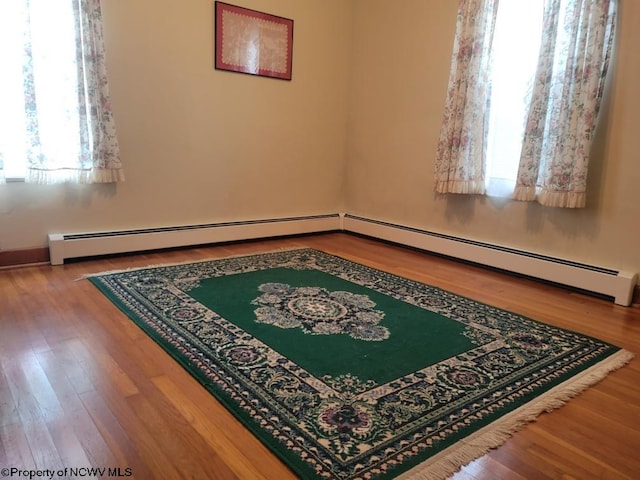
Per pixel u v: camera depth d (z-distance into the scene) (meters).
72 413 1.59
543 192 3.17
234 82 3.98
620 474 1.40
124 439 1.47
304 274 3.33
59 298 2.66
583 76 2.91
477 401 1.76
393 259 3.89
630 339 2.42
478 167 3.57
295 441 1.49
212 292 2.86
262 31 4.06
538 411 1.71
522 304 2.90
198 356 2.03
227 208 4.16
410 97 4.20
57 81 3.04
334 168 4.89
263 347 2.14
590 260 3.15
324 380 1.87
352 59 4.74
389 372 1.96
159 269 3.28
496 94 3.45
